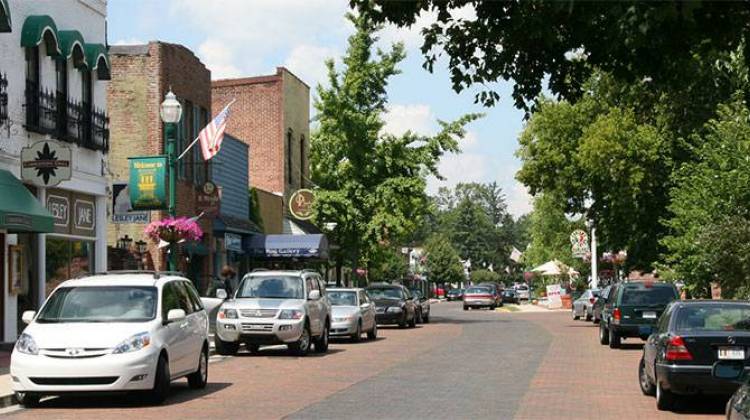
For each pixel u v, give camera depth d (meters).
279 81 51.09
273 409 15.13
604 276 71.25
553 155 42.19
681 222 30.36
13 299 24.52
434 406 15.51
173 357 16.30
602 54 11.23
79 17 28.42
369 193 48.84
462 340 33.19
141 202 29.08
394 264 94.94
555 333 37.69
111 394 17.09
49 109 25.72
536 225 78.56
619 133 39.31
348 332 31.53
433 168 49.62
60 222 26.81
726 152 28.28
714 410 15.33
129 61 34.84
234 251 42.78
